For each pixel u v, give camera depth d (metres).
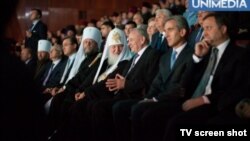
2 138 1.04
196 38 4.74
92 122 4.50
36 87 1.13
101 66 5.61
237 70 3.43
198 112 3.37
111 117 4.42
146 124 3.70
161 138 3.68
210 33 3.61
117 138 4.20
